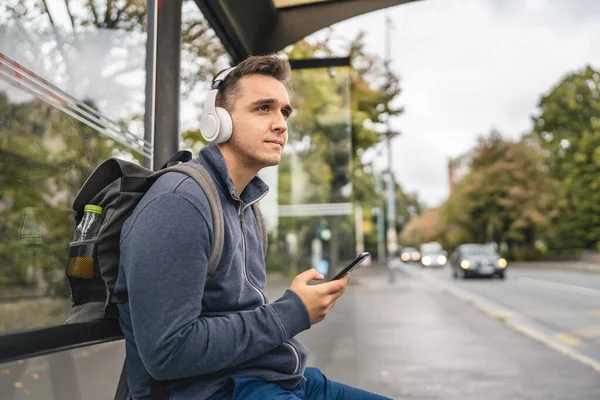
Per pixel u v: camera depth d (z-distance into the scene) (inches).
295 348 61.1
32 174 90.4
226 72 64.6
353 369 227.5
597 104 1761.8
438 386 206.4
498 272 1012.5
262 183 67.8
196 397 55.2
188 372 51.8
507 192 2112.5
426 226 3029.0
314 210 262.5
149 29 110.0
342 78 223.8
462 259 1040.2
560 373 232.2
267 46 173.2
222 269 57.4
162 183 55.7
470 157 2361.0
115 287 56.0
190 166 58.1
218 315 57.4
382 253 2518.5
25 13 83.6
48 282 94.5
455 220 2364.7
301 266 270.2
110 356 83.0
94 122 89.3
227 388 56.7
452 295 656.4
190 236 52.6
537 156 2095.2
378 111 465.1
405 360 253.6
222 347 52.1
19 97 82.7
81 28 95.3
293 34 172.1
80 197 60.2
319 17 171.2
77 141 94.2
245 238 63.7
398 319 410.9
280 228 265.3
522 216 2048.5
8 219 90.7
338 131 242.4
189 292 51.5
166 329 50.2
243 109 63.0
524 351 282.7
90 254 59.4
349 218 262.7
